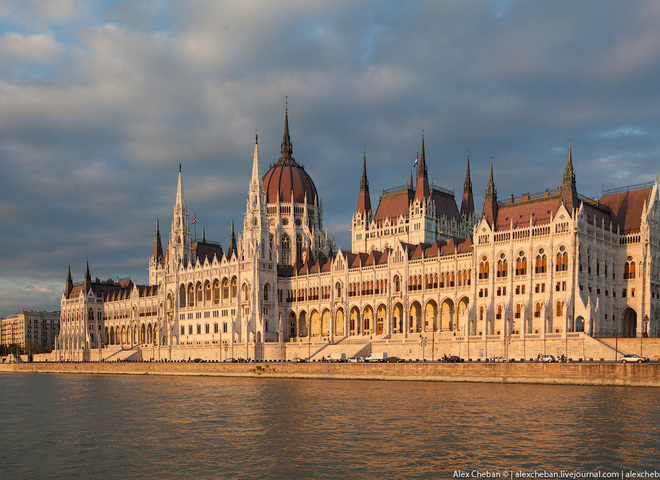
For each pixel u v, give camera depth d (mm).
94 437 83125
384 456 68125
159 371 190625
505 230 156625
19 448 77875
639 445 69625
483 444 71438
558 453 67250
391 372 136500
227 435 81250
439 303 167500
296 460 67938
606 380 111375
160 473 65188
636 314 154000
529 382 118938
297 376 154250
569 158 152375
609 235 154125
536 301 147875
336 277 194250
